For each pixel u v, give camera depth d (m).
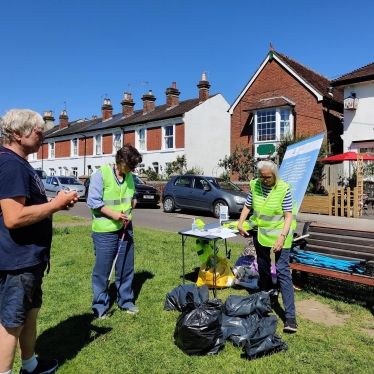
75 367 3.07
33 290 2.55
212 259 5.08
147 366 3.08
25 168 2.47
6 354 2.46
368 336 3.59
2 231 2.41
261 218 4.18
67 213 15.33
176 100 28.78
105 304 4.11
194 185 14.39
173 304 4.29
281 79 20.61
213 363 3.11
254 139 21.16
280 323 3.93
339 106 20.25
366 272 4.23
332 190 14.48
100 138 32.47
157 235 8.95
